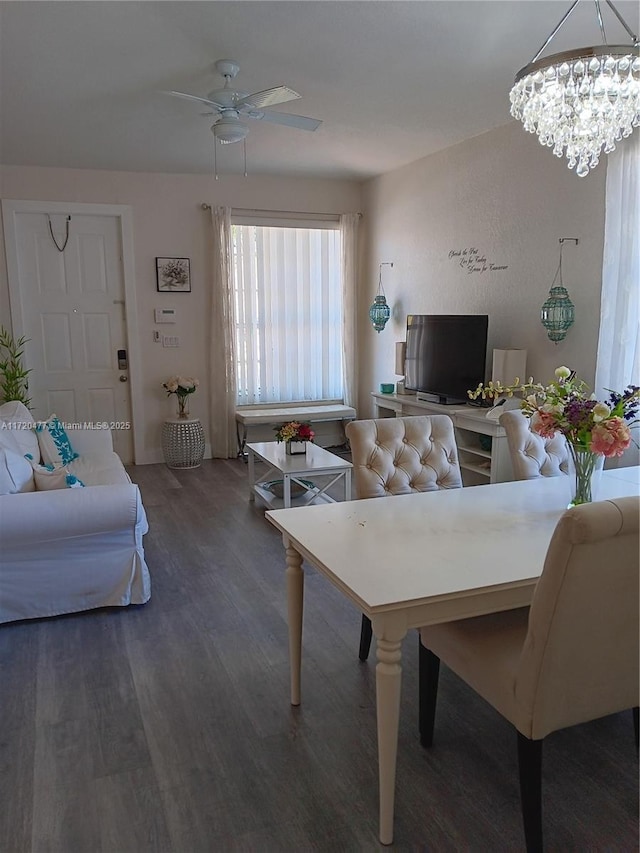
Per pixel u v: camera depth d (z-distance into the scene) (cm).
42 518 269
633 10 263
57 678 236
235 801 176
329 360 646
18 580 276
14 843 162
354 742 201
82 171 533
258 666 245
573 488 209
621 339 335
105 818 170
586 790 179
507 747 199
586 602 143
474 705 223
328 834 164
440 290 509
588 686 154
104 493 280
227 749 197
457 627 182
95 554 285
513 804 175
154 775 186
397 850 159
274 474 531
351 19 271
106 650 256
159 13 265
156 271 566
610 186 334
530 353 416
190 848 160
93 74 330
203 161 517
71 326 554
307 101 376
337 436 661
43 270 538
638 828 166
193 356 592
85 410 569
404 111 394
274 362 622
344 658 251
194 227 573
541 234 399
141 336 570
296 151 490
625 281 330
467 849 159
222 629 274
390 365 594
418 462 265
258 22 273
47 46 296
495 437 388
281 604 297
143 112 391
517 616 187
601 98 214
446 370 468
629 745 200
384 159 520
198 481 522
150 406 582
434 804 175
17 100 368
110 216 549
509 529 196
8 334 534
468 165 462
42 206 525
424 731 198
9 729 207
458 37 289
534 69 211
